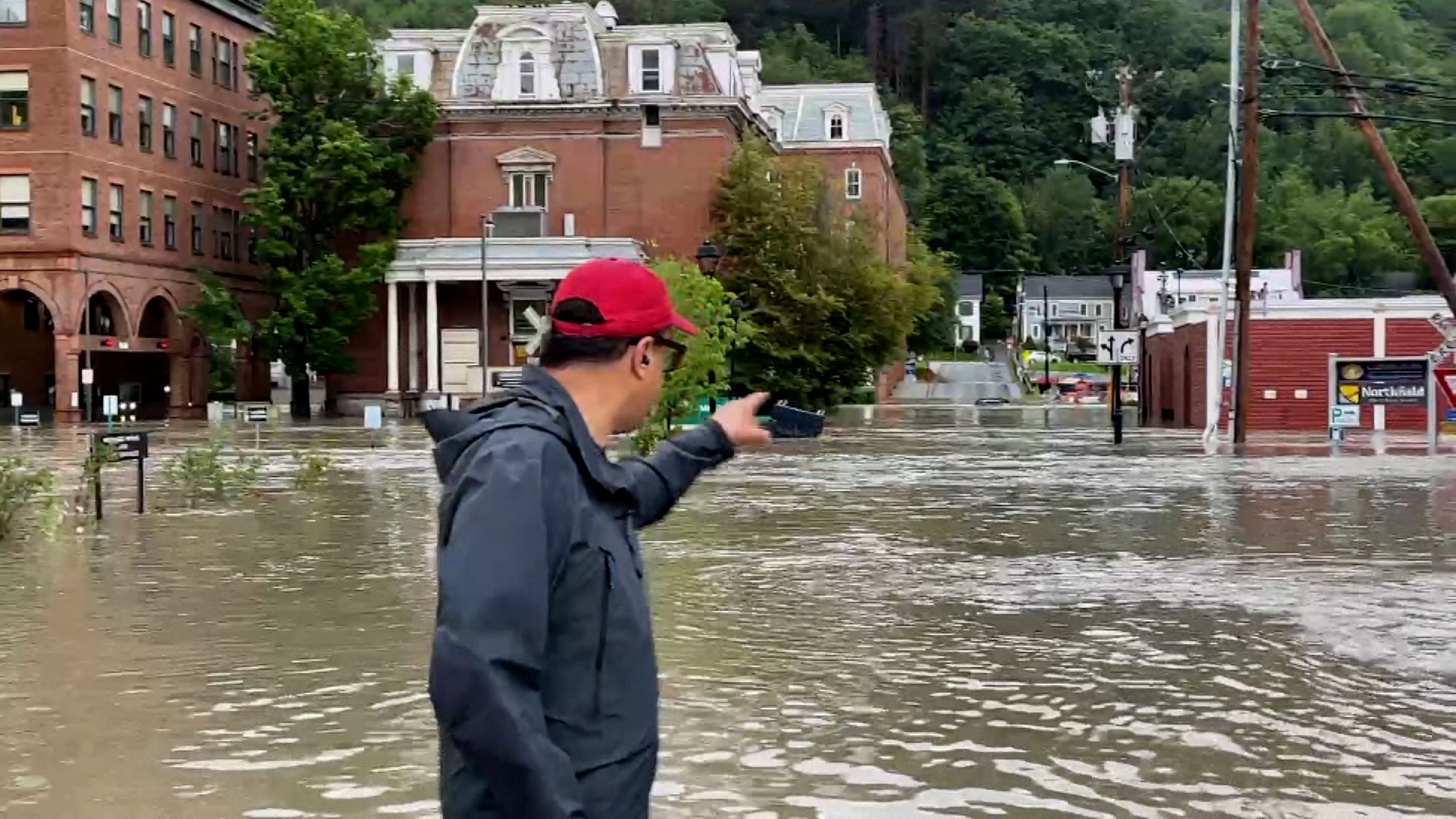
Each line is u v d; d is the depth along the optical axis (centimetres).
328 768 647
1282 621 1003
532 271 5669
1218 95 11138
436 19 11106
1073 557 1344
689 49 5959
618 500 290
